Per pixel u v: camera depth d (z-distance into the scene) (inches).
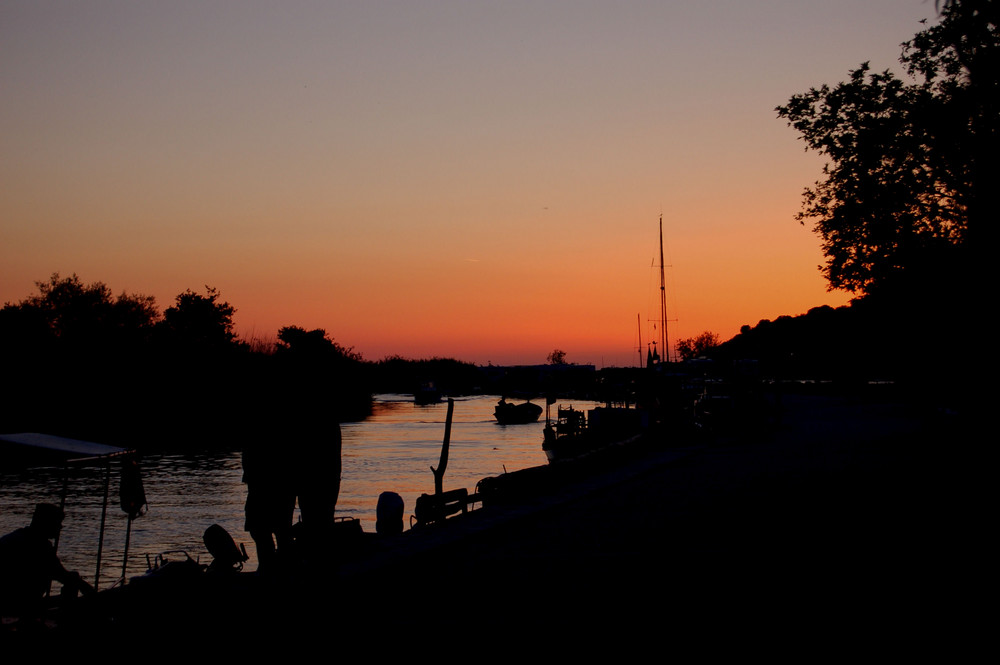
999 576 379.2
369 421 4178.2
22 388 2593.5
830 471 956.6
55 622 321.4
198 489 1510.8
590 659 265.4
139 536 1040.8
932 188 924.0
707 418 1823.3
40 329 2802.7
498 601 357.7
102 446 445.1
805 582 378.3
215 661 270.8
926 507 623.2
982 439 905.5
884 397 3245.6
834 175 995.3
